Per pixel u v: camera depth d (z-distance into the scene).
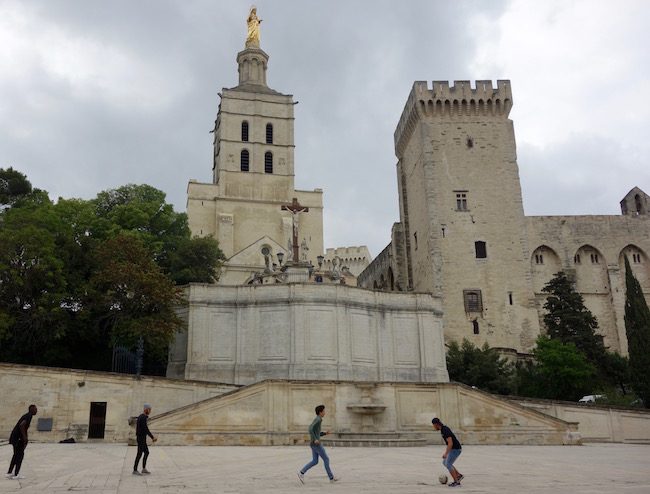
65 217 49.44
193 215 87.69
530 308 65.62
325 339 43.31
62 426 32.03
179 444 28.95
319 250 88.50
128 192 63.03
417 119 73.06
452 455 15.45
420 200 72.19
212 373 42.75
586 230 75.12
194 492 13.74
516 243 67.75
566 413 40.09
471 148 70.62
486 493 13.70
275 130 93.69
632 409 40.06
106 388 33.44
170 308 41.28
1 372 31.39
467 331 64.62
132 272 39.19
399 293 48.06
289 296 43.91
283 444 30.30
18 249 39.00
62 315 39.09
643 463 22.06
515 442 33.56
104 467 18.88
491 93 71.50
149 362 45.44
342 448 28.64
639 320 49.31
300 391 31.81
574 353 49.53
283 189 91.19
